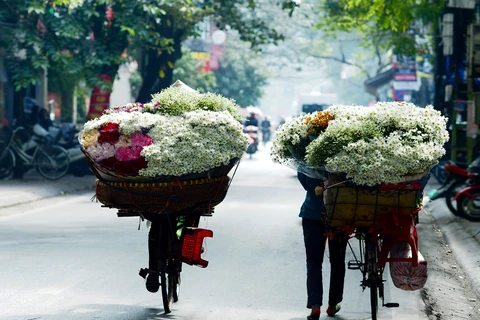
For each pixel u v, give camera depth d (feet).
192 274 35.19
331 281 27.61
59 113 137.69
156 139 25.57
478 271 36.94
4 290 31.01
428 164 23.71
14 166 81.92
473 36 68.59
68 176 89.51
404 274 24.16
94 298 29.99
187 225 28.12
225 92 234.58
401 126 24.32
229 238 46.11
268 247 43.01
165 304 27.68
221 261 38.50
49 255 38.86
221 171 26.63
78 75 105.81
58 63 86.33
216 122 25.89
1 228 48.55
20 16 86.99
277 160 26.58
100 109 90.53
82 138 26.13
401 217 23.94
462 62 84.07
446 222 57.31
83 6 86.12
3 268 35.45
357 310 28.99
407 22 73.10
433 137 24.47
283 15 225.35
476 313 30.45
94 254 39.34
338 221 24.29
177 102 26.78
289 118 26.50
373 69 266.77
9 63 86.89
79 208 60.80
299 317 27.71
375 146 23.38
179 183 25.75
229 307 29.04
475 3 75.31
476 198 55.47
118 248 41.27
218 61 234.99
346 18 105.50
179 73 165.27
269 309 28.81
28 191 68.54
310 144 24.54
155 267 27.22
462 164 59.06
